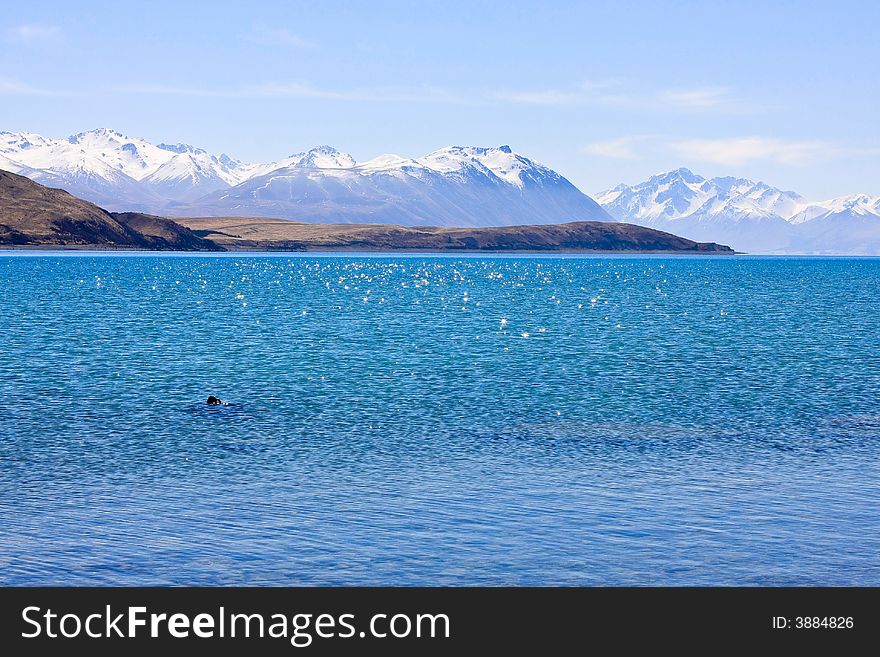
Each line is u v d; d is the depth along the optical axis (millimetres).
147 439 31797
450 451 30391
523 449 30734
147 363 51562
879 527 22859
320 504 24422
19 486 25734
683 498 25188
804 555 21109
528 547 21484
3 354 54656
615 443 31750
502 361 53156
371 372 48375
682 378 46875
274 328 73438
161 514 23469
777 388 43781
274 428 33844
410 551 21234
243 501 24609
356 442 31594
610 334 69875
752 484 26609
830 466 28719
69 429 33344
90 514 23406
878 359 54906
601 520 23297
